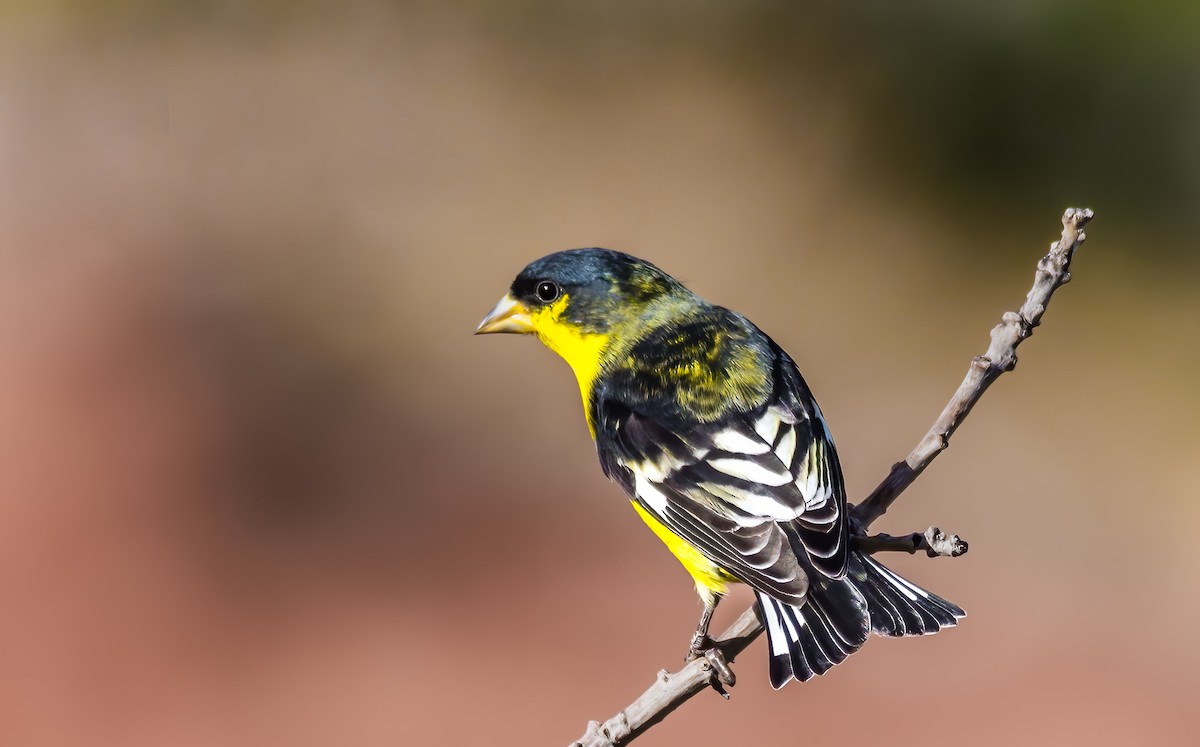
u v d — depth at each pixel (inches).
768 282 725.3
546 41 933.2
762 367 242.7
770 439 229.1
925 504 560.7
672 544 233.9
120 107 881.5
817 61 869.2
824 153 808.3
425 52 926.4
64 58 915.4
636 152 829.2
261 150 844.6
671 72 888.3
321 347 674.8
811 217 762.8
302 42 926.4
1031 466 583.8
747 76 876.0
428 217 778.2
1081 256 723.4
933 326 692.7
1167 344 666.2
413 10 968.9
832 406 630.5
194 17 959.0
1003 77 775.7
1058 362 660.1
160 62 920.3
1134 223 729.6
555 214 775.7
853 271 732.7
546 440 609.0
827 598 210.5
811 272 734.5
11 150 848.9
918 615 207.2
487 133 845.8
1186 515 554.3
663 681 213.6
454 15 942.4
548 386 650.2
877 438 605.6
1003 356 223.9
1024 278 719.7
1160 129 728.3
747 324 255.3
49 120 877.2
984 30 783.1
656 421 237.0
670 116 850.1
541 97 878.4
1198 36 716.7
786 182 783.1
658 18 929.5
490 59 903.7
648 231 760.3
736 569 217.3
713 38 906.7
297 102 880.3
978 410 624.7
